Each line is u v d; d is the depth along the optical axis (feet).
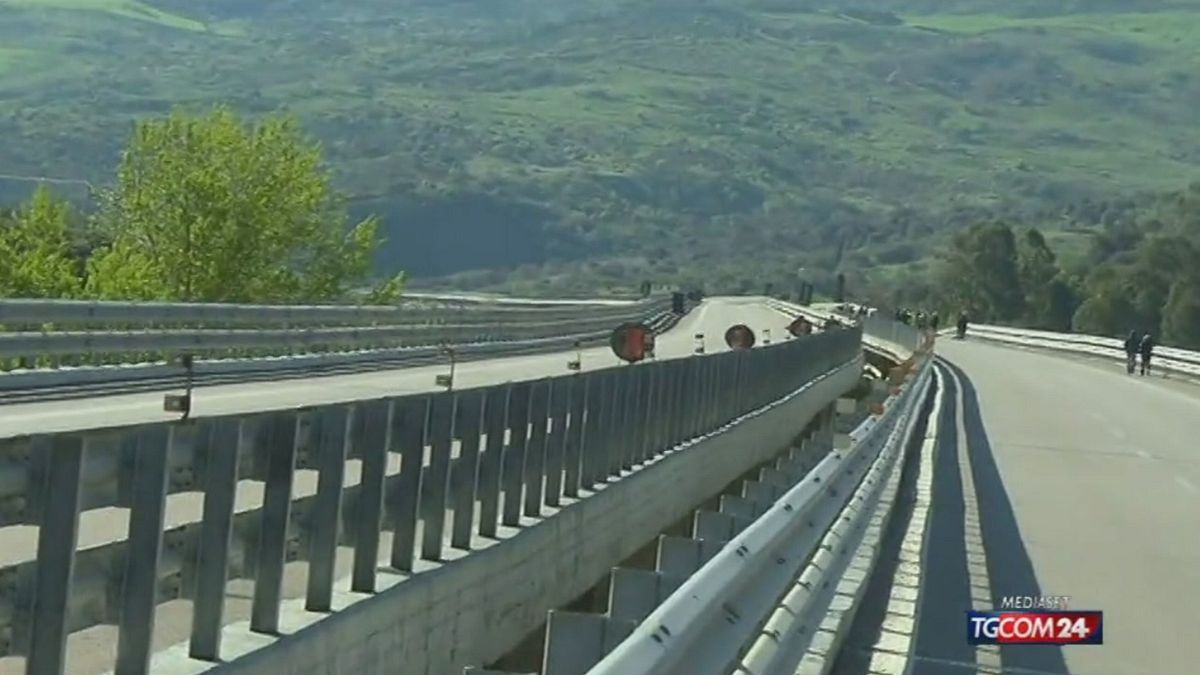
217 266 280.10
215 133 282.36
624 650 32.22
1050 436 195.52
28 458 37.99
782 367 179.22
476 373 201.46
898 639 64.64
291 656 48.65
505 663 71.15
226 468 45.52
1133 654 72.95
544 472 79.46
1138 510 129.18
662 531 107.55
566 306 350.43
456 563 63.57
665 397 112.57
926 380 207.10
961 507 123.34
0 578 38.09
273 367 170.50
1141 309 633.20
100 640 52.90
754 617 46.50
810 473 67.36
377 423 56.24
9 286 233.14
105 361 163.63
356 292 301.84
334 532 52.85
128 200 279.08
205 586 45.57
